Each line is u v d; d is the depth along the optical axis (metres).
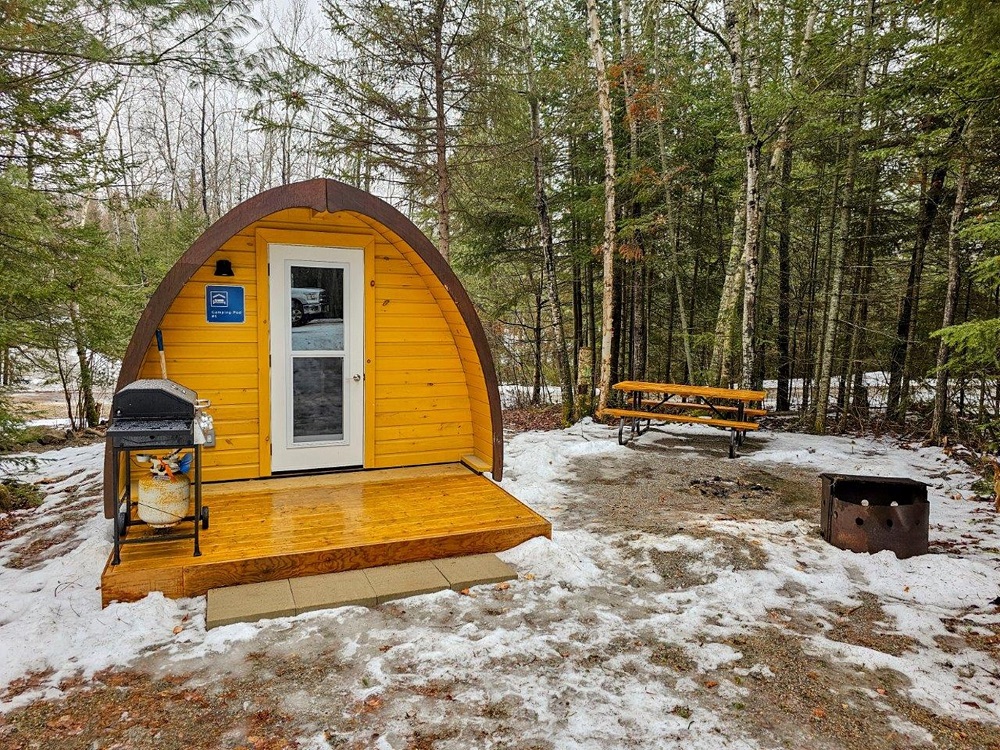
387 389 5.58
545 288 14.23
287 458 5.27
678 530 4.61
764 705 2.49
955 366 5.46
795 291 12.62
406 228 4.79
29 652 2.78
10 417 5.74
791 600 3.50
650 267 11.24
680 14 10.59
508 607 3.37
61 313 6.98
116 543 3.36
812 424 9.91
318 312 5.23
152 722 2.32
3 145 6.70
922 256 9.19
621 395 11.42
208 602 3.25
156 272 10.61
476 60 8.43
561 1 10.93
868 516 4.16
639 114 9.55
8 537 4.65
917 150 7.27
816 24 8.88
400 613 3.27
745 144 8.35
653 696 2.54
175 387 3.60
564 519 4.97
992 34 4.87
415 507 4.55
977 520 4.91
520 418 11.88
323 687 2.56
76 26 6.09
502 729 2.31
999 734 2.31
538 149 10.48
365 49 8.26
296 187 4.34
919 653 2.93
